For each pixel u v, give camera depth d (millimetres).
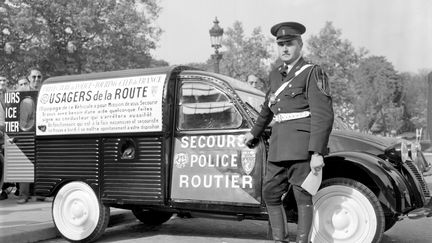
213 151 5250
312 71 4422
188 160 5359
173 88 5516
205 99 5375
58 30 22625
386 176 4832
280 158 4453
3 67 21750
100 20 23859
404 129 46906
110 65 23422
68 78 6082
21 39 21703
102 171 5723
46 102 6090
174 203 5398
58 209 5992
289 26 4527
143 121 5520
